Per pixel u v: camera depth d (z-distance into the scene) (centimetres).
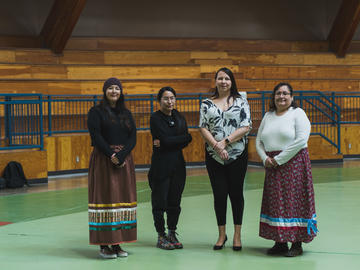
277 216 531
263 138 552
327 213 762
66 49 1769
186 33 2000
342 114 1775
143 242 610
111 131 545
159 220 577
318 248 570
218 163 564
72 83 1591
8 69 1599
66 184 1133
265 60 1934
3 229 695
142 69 1734
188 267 504
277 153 542
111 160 535
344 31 1955
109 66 1703
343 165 1402
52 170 1289
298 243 543
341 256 538
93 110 548
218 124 557
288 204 531
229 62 1845
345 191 959
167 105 575
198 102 1628
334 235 629
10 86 1521
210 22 2027
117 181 541
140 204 866
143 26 1950
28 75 1622
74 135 1321
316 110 1689
